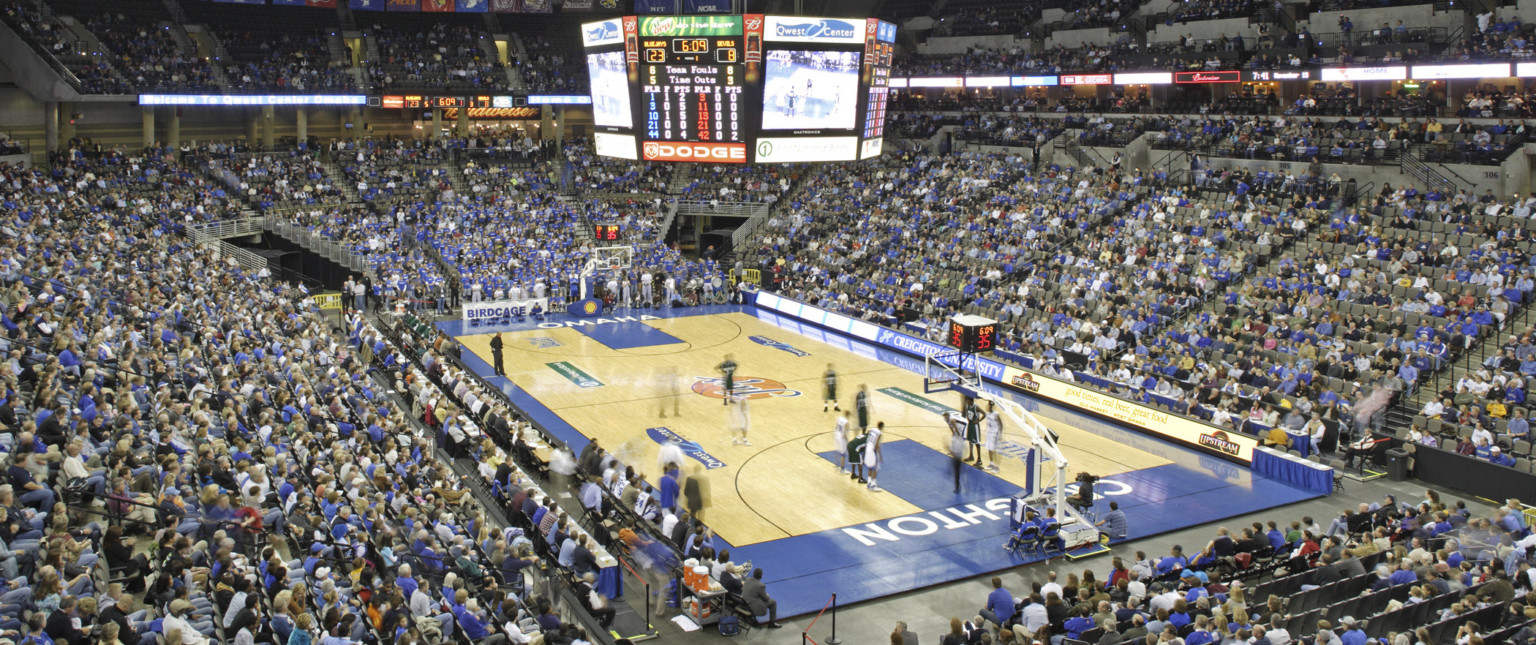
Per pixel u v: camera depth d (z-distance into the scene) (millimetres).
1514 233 32781
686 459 25766
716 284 47688
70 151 46344
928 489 24000
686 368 35219
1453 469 24328
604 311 45531
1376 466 25812
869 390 32688
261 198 48719
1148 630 14219
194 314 29109
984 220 44344
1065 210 43188
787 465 25453
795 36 30531
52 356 20328
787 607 18172
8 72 46125
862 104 32125
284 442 20656
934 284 41562
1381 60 41656
